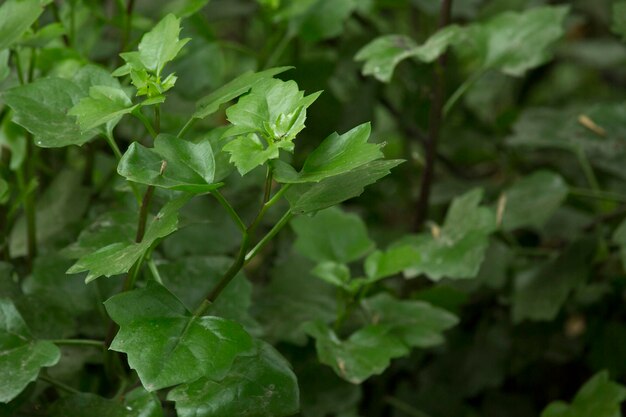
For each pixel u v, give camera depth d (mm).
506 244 1404
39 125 994
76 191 1207
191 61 1304
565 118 1396
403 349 1098
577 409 1175
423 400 1354
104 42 1333
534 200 1299
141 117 961
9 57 1103
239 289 1090
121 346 935
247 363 989
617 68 1882
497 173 1724
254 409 974
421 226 1316
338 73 1513
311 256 1173
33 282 1102
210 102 971
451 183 1480
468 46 1626
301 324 1146
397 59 1191
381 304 1169
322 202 958
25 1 1060
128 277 1006
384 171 959
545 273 1317
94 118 952
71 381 1113
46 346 983
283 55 1396
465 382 1380
